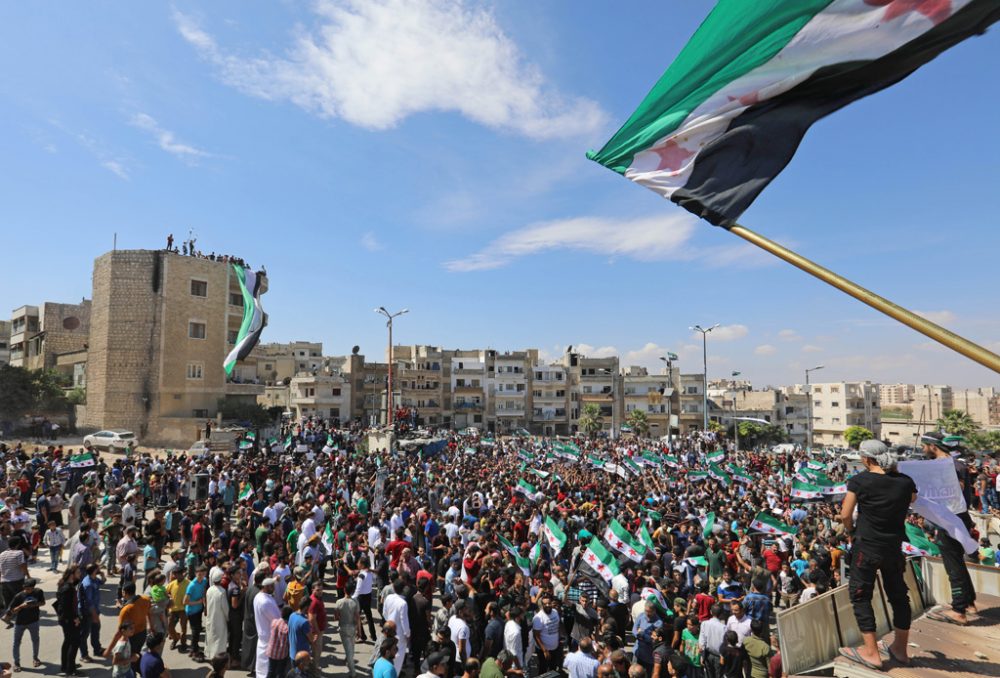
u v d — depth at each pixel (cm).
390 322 4988
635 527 1694
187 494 2284
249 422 5684
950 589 624
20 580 1298
